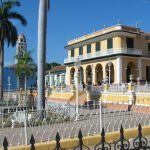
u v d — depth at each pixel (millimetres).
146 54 44594
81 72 49406
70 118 13203
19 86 55844
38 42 16109
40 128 11430
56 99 39375
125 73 41812
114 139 9391
